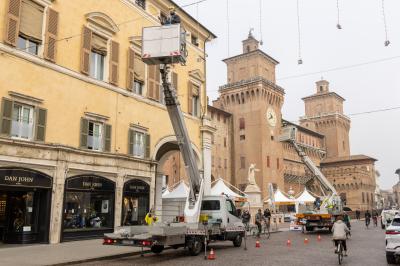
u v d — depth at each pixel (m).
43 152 18.38
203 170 30.86
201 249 17.52
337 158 96.62
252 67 73.94
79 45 21.38
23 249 16.33
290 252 17.39
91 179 20.81
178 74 29.33
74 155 19.97
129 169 23.58
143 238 13.95
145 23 26.70
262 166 68.06
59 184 18.97
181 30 15.03
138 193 24.17
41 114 18.64
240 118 72.94
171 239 14.67
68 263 13.19
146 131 25.61
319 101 104.62
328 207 31.33
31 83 18.39
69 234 19.39
